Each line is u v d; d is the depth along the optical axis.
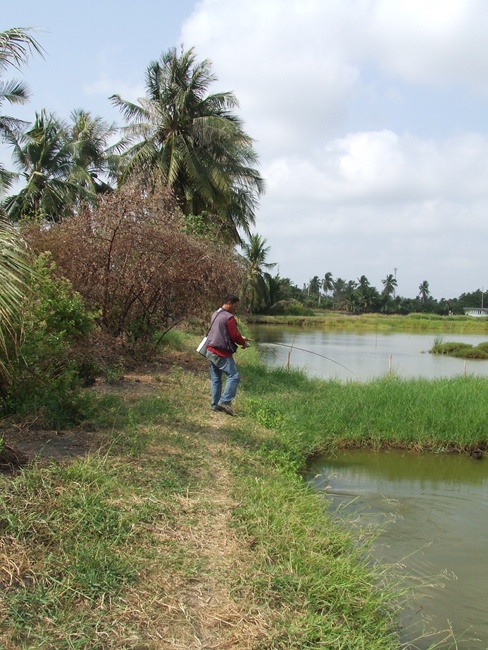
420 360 26.98
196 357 14.31
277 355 25.72
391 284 117.19
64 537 3.75
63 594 3.23
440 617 4.47
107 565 3.53
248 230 25.94
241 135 22.28
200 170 21.81
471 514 6.76
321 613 3.58
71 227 11.12
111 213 10.90
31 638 2.87
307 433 9.34
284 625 3.32
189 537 4.20
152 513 4.37
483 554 5.62
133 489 4.70
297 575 3.90
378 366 22.94
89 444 5.66
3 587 3.20
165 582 3.54
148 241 11.00
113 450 5.59
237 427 7.95
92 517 4.00
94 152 27.75
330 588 3.83
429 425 10.07
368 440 9.77
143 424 6.95
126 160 23.83
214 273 12.13
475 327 59.56
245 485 5.50
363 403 11.02
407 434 9.77
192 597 3.48
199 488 5.16
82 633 2.95
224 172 22.27
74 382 7.15
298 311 68.75
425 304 119.06
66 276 10.87
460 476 8.31
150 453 5.80
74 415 6.46
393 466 8.74
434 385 12.84
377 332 52.56
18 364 6.17
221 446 6.78
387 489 7.62
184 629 3.17
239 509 4.81
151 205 11.21
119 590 3.37
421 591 4.84
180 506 4.68
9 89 20.36
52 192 23.58
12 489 4.15
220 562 3.93
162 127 22.48
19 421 6.01
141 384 9.80
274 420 9.03
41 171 25.25
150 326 12.33
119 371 9.81
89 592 3.28
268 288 61.84
